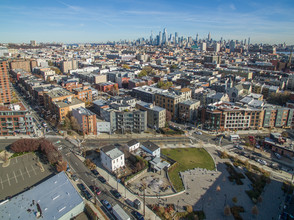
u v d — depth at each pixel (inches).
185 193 5088.6
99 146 7121.1
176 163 6171.3
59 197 4480.8
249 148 7283.5
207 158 6624.0
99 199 4803.2
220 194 5073.8
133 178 5492.1
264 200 4904.0
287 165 6348.4
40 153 6545.3
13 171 5693.9
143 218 4298.7
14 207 4210.1
